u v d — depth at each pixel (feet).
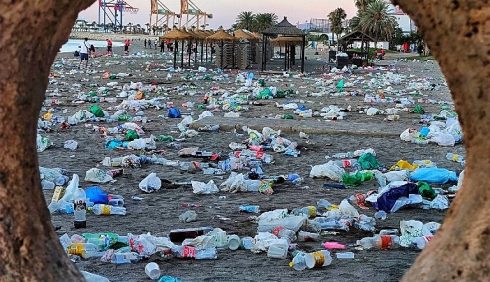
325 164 38.93
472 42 9.00
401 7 9.94
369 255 23.76
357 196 32.09
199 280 20.88
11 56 9.53
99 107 64.95
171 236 25.32
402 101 79.41
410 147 48.70
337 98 85.61
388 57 240.94
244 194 33.81
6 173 9.77
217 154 43.83
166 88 94.63
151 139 47.52
